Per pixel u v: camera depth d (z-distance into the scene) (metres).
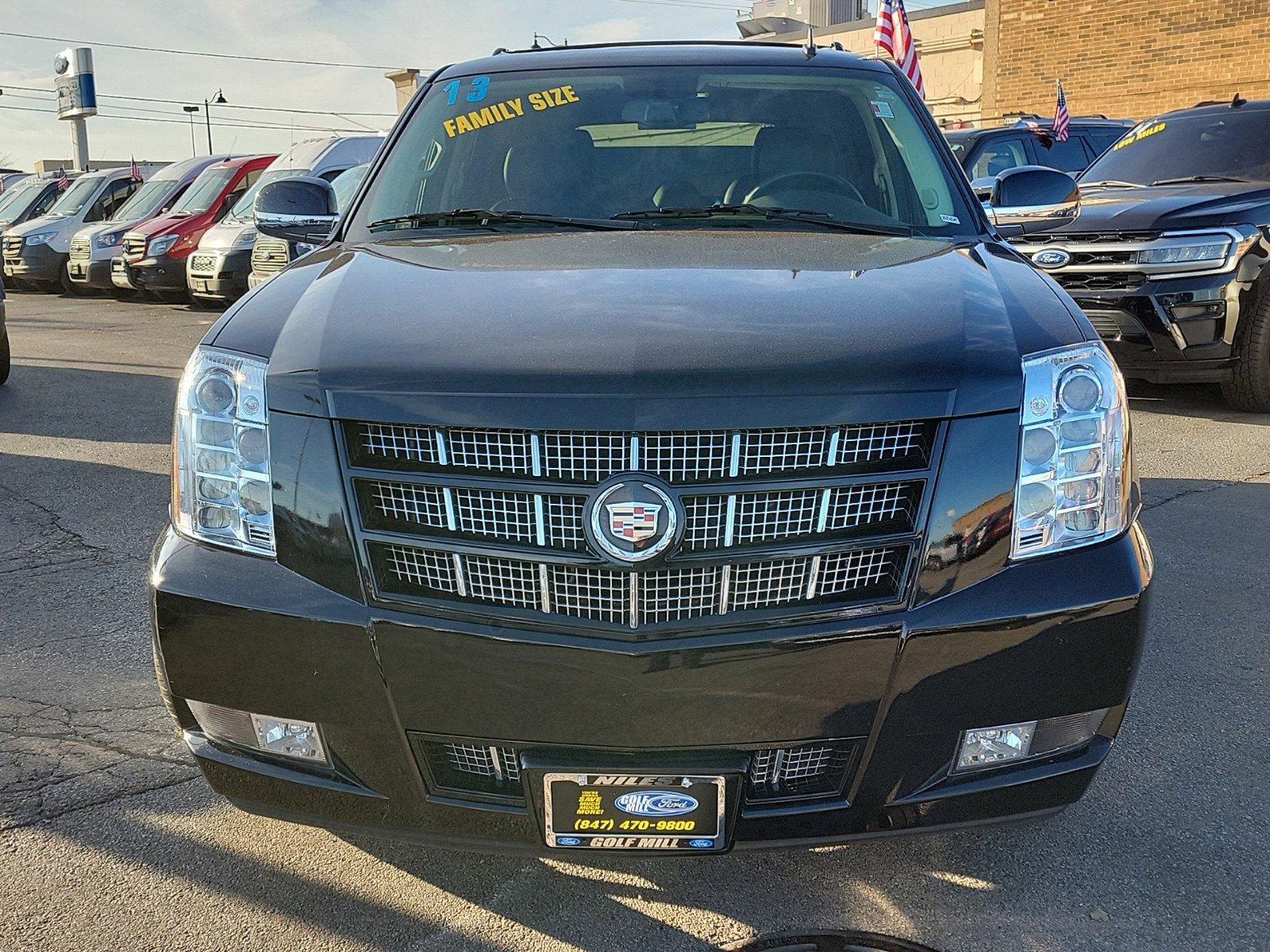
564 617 1.87
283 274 2.57
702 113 3.33
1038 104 17.50
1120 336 6.58
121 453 6.34
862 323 2.03
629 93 3.41
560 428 1.83
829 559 1.89
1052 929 2.16
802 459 1.87
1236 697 3.12
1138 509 2.21
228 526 2.05
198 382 2.11
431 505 1.90
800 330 1.99
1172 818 2.54
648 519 1.82
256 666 1.99
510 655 1.88
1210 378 6.55
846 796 1.99
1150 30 15.98
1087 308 6.66
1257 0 14.90
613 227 2.96
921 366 1.92
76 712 3.09
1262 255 6.39
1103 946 2.11
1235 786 2.67
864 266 2.41
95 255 16.89
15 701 3.16
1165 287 6.40
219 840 2.47
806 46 3.70
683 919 2.19
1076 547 2.01
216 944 2.13
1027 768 2.05
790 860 2.38
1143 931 2.16
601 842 1.96
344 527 1.93
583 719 1.88
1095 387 2.06
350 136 14.35
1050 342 2.07
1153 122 8.20
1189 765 2.77
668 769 1.90
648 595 1.85
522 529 1.87
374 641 1.92
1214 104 8.08
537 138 3.28
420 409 1.88
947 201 3.11
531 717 1.90
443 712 1.93
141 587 4.08
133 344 11.62
